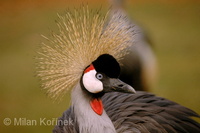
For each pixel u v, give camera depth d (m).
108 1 9.27
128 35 5.61
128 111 5.96
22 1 24.22
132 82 8.45
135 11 23.50
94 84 5.16
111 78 5.16
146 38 9.02
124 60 7.95
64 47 5.41
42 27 19.28
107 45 5.45
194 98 11.41
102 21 5.53
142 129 5.66
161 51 15.95
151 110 5.96
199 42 16.88
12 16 22.59
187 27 19.48
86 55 5.38
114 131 5.34
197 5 24.22
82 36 5.43
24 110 10.91
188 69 13.79
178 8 23.94
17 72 13.98
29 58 15.05
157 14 22.48
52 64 5.38
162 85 12.47
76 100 5.36
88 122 5.29
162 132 5.66
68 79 5.39
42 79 5.40
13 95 12.14
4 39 18.03
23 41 17.30
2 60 15.16
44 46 5.66
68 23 5.43
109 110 6.16
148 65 8.68
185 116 5.99
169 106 6.20
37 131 9.89
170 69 13.93
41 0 23.91
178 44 16.77
